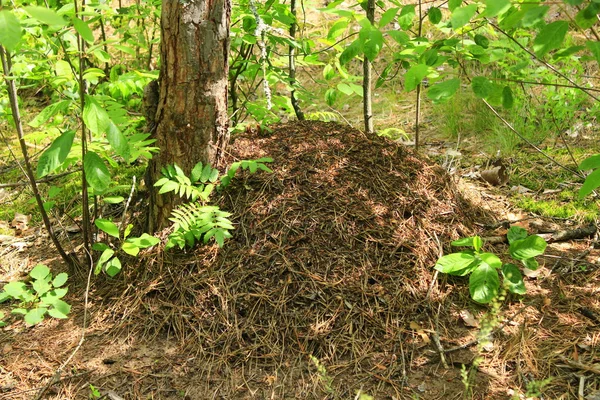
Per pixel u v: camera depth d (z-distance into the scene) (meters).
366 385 2.43
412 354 2.57
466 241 2.94
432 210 3.27
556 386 2.37
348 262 2.89
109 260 3.18
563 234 3.45
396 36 2.82
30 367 2.62
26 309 2.69
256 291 2.80
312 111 5.89
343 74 3.91
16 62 3.12
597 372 2.38
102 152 3.02
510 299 2.92
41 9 1.58
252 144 3.37
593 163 2.19
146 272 2.98
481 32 4.10
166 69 2.92
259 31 3.21
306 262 2.88
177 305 2.83
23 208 4.28
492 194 4.13
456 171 4.50
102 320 2.88
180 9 2.79
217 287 2.82
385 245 2.98
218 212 2.89
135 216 3.47
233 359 2.60
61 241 3.73
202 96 2.94
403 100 5.96
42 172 2.42
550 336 2.66
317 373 2.48
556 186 4.15
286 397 2.39
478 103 5.31
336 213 3.05
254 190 3.13
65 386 2.50
